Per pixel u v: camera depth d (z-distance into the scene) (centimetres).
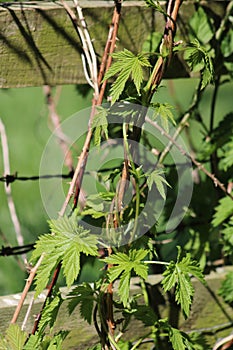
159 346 348
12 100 651
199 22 344
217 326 364
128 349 328
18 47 304
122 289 268
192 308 359
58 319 328
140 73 270
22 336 286
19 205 531
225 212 360
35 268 289
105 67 303
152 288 348
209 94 677
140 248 289
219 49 351
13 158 591
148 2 279
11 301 320
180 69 341
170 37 283
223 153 381
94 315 296
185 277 280
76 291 286
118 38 322
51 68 311
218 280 361
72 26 309
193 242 381
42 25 304
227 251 366
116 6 295
